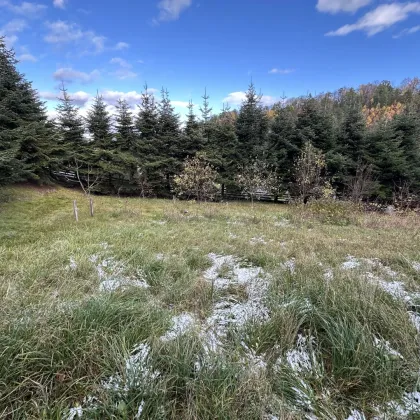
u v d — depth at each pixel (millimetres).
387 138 15570
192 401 1672
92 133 16953
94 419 1586
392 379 1837
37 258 4371
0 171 10875
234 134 17172
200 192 16031
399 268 4023
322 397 1771
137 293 3143
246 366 1983
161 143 17141
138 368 1855
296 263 4121
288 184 16594
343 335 2121
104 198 15062
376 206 13211
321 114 16203
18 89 13086
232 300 3199
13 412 1554
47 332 2002
